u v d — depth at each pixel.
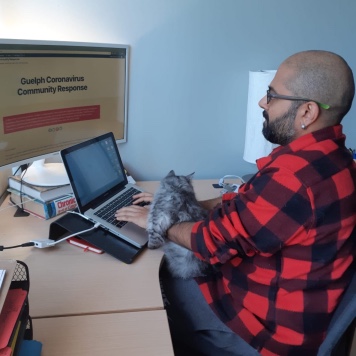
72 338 0.83
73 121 1.54
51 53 1.39
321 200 0.90
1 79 1.26
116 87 1.66
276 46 1.78
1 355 0.60
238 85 1.81
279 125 1.05
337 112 1.00
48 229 1.28
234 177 1.91
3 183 1.52
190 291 1.21
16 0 1.49
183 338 1.20
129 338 0.84
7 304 0.70
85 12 1.57
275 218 0.91
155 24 1.65
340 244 0.95
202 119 1.83
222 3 1.67
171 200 1.15
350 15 1.79
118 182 1.47
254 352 1.09
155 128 1.80
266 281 1.01
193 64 1.74
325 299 0.98
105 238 1.19
